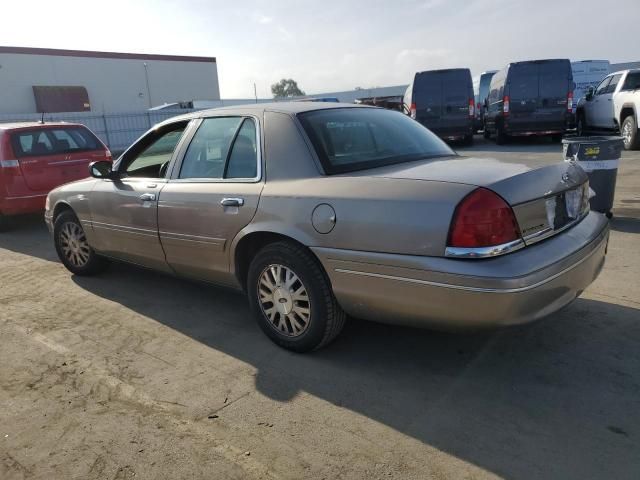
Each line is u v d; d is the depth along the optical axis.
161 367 3.51
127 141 26.19
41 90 36.69
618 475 2.34
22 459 2.64
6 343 3.96
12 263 6.24
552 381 3.11
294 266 3.35
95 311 4.54
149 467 2.54
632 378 3.10
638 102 12.62
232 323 4.17
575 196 3.30
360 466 2.48
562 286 2.87
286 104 3.85
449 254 2.71
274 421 2.86
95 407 3.06
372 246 2.95
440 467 2.45
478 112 21.17
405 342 3.68
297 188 3.31
